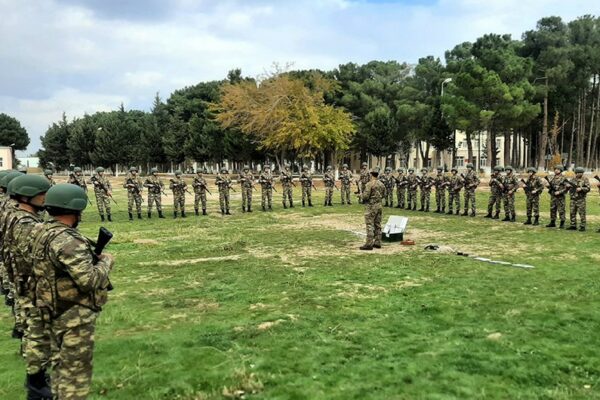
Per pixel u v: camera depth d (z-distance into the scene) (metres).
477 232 14.81
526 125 47.00
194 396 4.41
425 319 6.52
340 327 6.23
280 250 12.09
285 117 39.16
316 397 4.38
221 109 44.88
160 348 5.54
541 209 21.27
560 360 5.12
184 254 11.68
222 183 20.56
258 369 4.98
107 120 69.94
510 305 7.06
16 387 4.62
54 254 3.56
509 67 41.31
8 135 77.50
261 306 7.26
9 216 4.42
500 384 4.61
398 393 4.44
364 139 52.28
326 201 23.53
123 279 9.17
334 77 56.41
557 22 48.38
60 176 56.22
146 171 71.44
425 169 21.64
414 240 13.44
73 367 3.64
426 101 51.28
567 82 46.69
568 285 8.16
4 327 6.51
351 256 11.16
